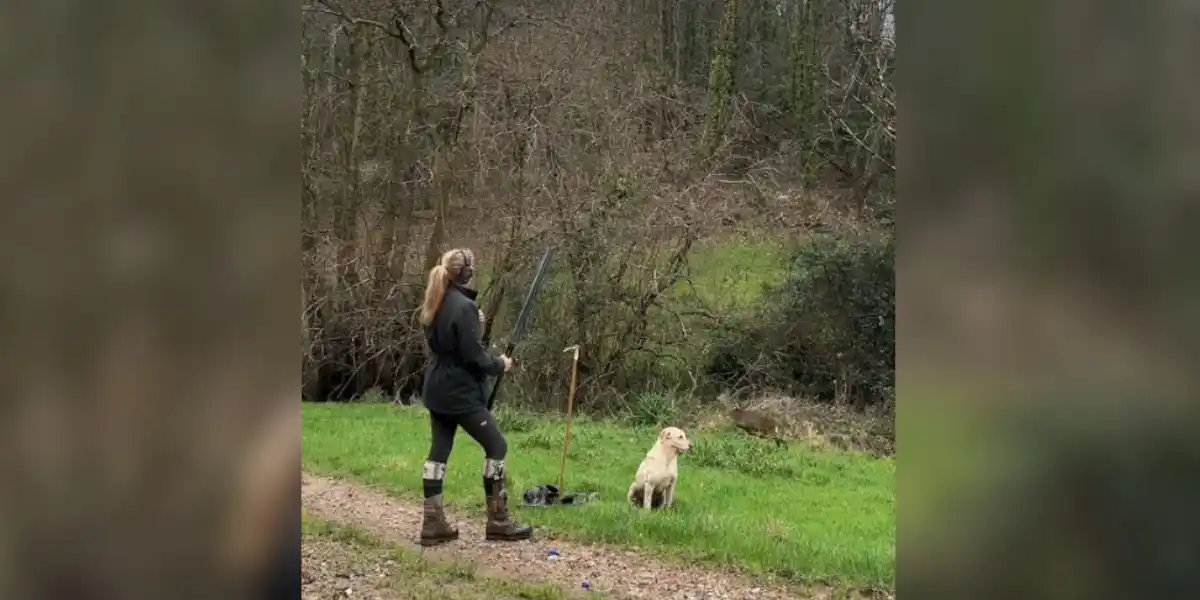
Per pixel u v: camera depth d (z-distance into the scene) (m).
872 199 13.41
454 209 14.30
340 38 14.40
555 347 13.23
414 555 4.63
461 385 4.95
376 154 14.79
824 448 10.34
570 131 13.91
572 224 13.45
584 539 5.07
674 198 13.52
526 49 14.20
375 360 14.82
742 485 7.42
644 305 13.21
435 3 14.01
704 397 12.79
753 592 4.21
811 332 12.67
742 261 13.55
